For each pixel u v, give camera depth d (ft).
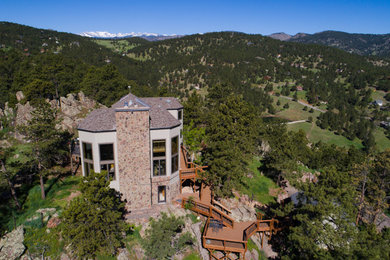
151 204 80.33
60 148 82.94
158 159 78.69
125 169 72.64
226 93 203.62
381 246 58.95
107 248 59.36
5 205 73.20
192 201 81.82
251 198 104.12
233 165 85.51
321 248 61.41
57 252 61.05
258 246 82.17
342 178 69.21
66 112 160.45
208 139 105.81
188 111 159.74
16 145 121.08
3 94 242.58
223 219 81.92
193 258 71.00
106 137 70.95
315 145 229.86
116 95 229.04
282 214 79.10
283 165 107.45
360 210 98.68
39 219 66.44
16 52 381.60
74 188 84.74
